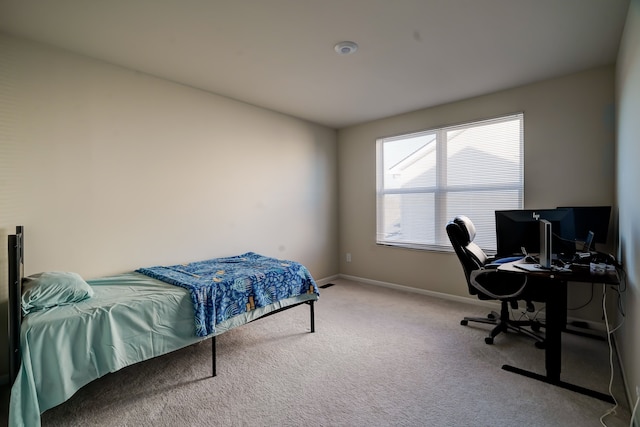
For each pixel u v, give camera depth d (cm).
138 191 280
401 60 260
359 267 471
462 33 220
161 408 183
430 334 280
